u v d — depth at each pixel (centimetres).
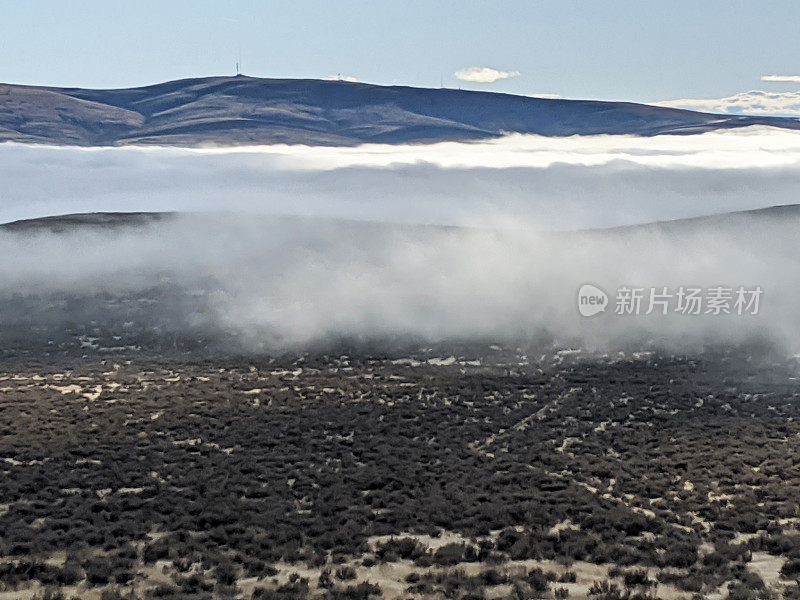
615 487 3184
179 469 3334
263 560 2506
